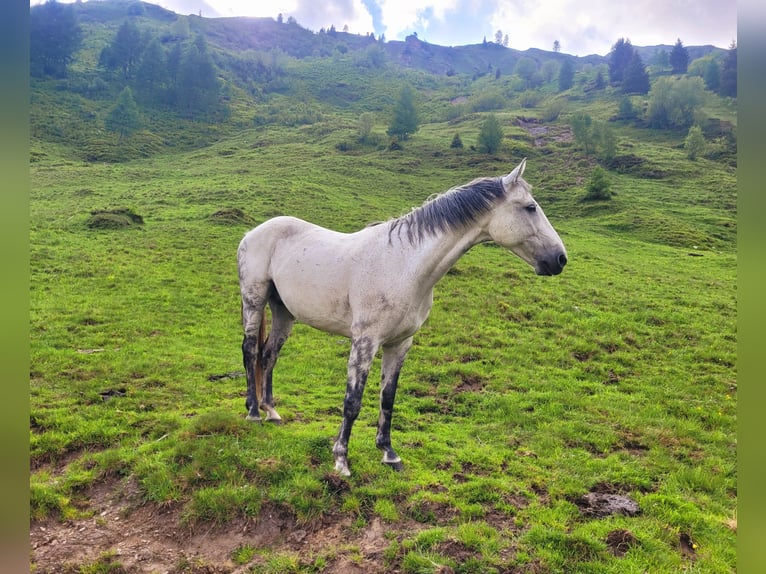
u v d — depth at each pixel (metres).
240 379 7.62
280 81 126.44
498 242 4.40
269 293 5.25
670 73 120.88
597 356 10.13
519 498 4.41
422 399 7.35
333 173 43.91
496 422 6.61
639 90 102.69
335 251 4.66
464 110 99.31
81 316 10.37
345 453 4.45
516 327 11.79
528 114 88.50
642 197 40.03
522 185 4.32
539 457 5.42
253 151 60.53
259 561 3.51
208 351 9.08
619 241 26.73
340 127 76.75
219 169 45.91
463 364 9.16
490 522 4.01
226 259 16.77
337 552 3.57
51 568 3.31
